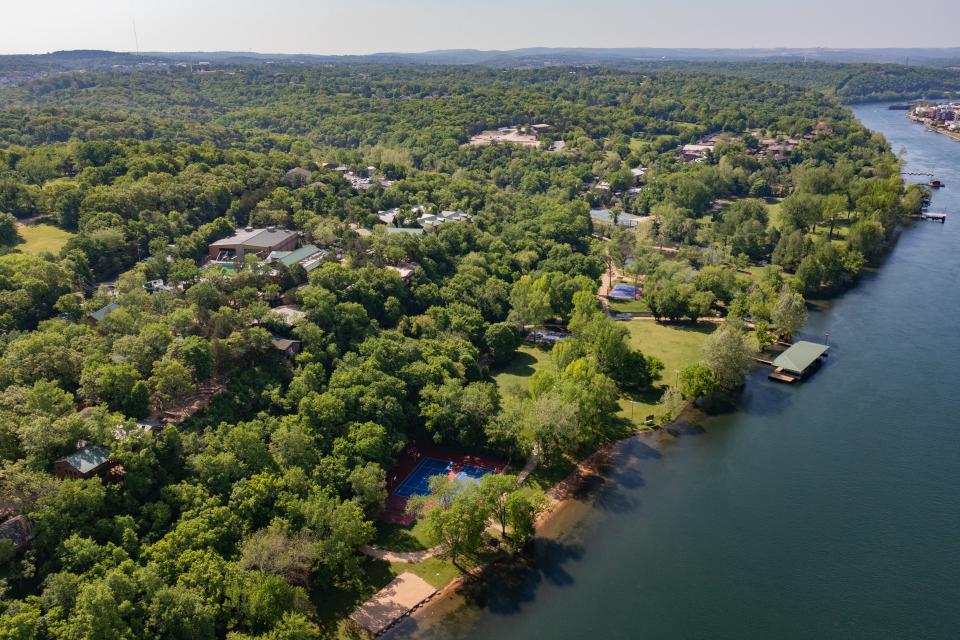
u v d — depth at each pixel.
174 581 106.94
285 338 172.50
